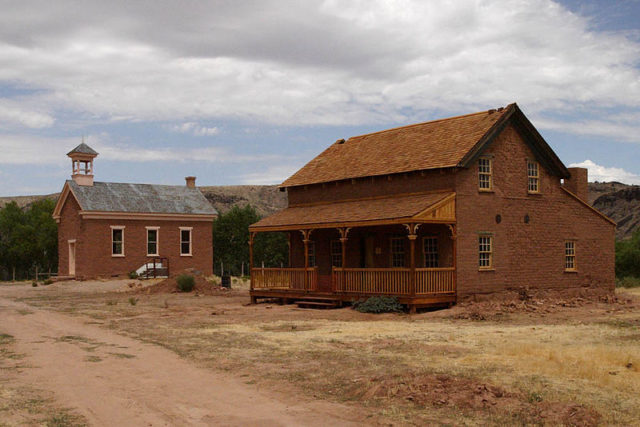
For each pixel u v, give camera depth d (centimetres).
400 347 1588
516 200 2780
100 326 2186
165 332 1998
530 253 2822
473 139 2625
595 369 1212
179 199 5388
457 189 2561
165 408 1041
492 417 941
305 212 3123
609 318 2169
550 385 1107
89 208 4806
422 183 2689
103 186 5153
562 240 2961
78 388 1186
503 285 2708
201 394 1138
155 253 5122
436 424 920
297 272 2981
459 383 1105
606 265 3158
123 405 1059
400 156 2905
